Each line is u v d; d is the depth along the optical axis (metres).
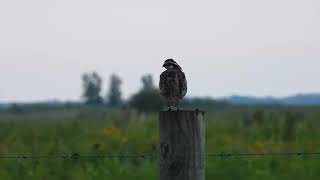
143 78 75.62
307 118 38.03
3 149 25.78
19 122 46.16
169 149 7.34
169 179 7.35
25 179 19.36
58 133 32.97
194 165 7.32
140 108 71.44
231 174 19.22
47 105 91.06
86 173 19.70
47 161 21.17
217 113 63.28
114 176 19.20
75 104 96.06
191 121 7.32
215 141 29.50
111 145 26.69
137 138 29.03
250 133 32.16
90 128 35.62
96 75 147.00
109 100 150.75
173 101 7.62
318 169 19.94
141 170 19.72
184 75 7.69
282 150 26.02
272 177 18.97
